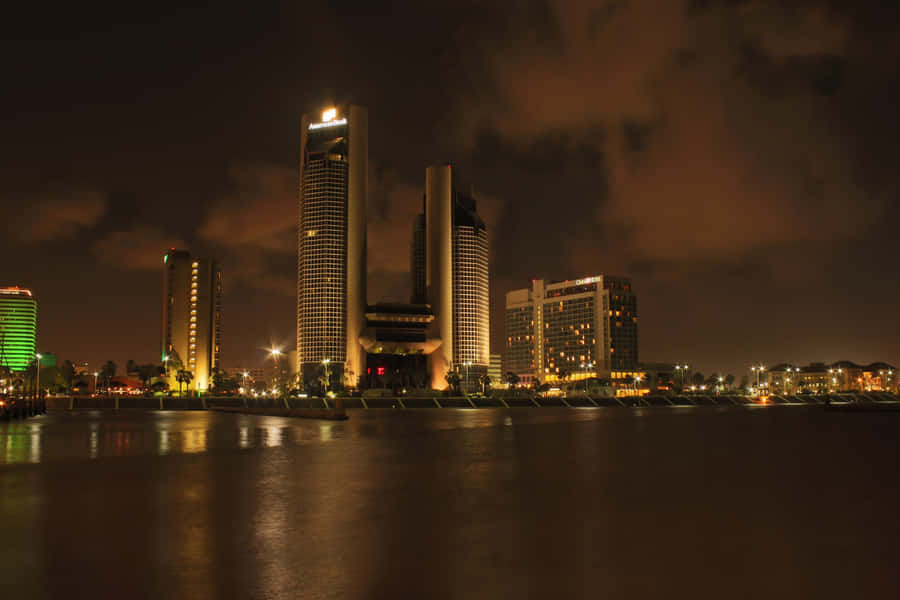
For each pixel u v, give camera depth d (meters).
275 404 144.88
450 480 24.72
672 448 39.81
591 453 36.12
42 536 15.09
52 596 10.84
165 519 17.11
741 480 24.91
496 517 17.42
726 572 12.33
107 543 14.44
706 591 11.20
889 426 69.38
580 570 12.42
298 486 23.11
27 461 32.38
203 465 30.11
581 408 155.75
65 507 18.91
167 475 26.39
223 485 23.39
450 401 161.75
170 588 11.25
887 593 11.12
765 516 17.70
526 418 92.50
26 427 67.38
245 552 13.68
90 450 38.62
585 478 25.38
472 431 58.31
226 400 143.25
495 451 37.38
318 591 11.12
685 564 12.85
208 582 11.58
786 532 15.70
